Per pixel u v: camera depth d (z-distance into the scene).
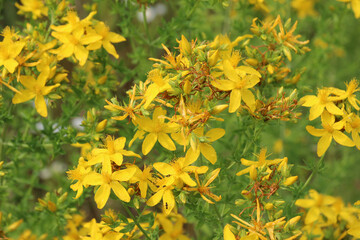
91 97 0.50
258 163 0.43
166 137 0.42
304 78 0.51
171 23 0.51
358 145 0.42
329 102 0.43
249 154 0.45
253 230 0.41
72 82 0.50
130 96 0.42
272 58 0.44
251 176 0.42
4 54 0.44
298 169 0.46
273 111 0.43
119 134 0.51
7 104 0.49
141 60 0.52
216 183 0.45
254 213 0.43
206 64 0.41
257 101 0.43
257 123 0.44
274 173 0.42
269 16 0.50
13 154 0.52
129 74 0.51
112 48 0.46
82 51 0.45
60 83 0.46
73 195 0.49
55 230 0.49
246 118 0.46
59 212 0.47
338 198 0.42
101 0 0.52
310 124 0.47
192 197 0.42
